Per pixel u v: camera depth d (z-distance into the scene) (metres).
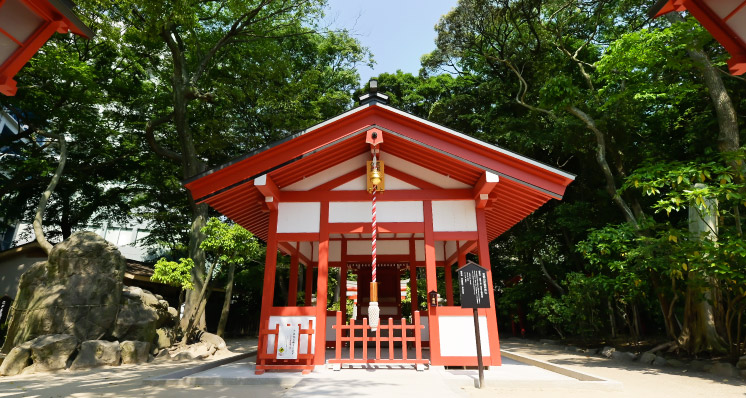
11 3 2.89
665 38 9.68
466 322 6.09
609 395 4.80
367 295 10.72
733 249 6.38
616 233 9.05
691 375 7.17
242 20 16.05
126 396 4.62
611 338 12.78
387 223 6.56
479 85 19.80
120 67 19.11
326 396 3.91
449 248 9.55
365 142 6.46
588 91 14.38
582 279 11.69
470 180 6.64
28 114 18.02
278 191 6.74
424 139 6.17
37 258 15.23
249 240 12.02
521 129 16.44
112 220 22.27
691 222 8.48
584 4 14.77
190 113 18.23
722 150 9.66
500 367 5.90
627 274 8.84
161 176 19.92
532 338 17.69
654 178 8.23
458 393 4.48
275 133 17.72
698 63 9.99
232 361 7.74
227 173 6.14
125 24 13.77
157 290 16.66
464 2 16.34
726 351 8.03
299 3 15.57
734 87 11.67
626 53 10.43
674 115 13.27
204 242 11.93
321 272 6.30
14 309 10.62
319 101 18.72
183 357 11.25
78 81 16.53
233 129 17.61
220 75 17.41
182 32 15.47
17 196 19.25
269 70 16.08
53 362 8.90
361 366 6.08
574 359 9.95
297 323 6.05
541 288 16.58
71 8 3.14
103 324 10.34
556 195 6.07
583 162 15.88
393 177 6.89
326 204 6.69
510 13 15.53
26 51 3.05
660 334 12.99
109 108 19.78
